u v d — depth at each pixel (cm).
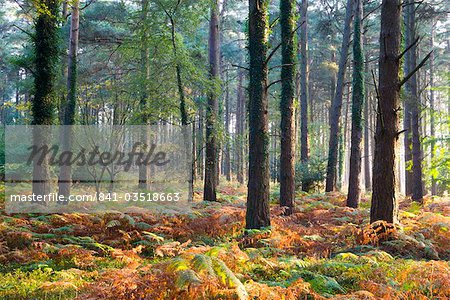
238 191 2642
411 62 2106
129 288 482
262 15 1040
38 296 616
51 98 1440
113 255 840
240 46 4759
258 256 711
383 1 952
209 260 488
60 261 834
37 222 1124
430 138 1723
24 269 775
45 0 1423
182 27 1792
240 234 1066
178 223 1181
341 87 2212
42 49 1424
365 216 1366
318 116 5328
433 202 1842
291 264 702
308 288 549
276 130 3728
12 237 942
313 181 2344
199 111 2216
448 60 4106
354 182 1700
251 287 504
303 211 1498
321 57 4050
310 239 977
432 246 872
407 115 2428
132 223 1087
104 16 2717
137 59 1984
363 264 707
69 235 1051
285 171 1426
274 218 1180
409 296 548
